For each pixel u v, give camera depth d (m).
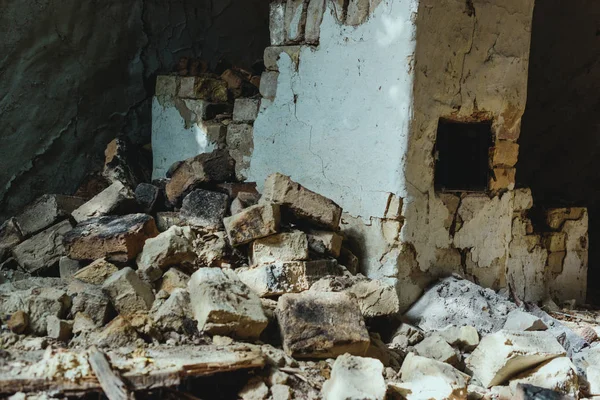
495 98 4.96
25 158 5.73
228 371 3.33
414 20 4.38
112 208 4.81
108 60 6.00
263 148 5.41
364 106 4.70
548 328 4.49
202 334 3.62
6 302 3.60
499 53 4.94
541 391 3.60
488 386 3.92
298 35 5.19
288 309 3.79
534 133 7.19
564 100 7.04
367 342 3.80
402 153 4.47
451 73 4.67
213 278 3.77
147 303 3.82
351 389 3.18
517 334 4.02
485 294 4.68
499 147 5.05
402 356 4.15
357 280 4.41
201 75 6.02
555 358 3.96
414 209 4.55
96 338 3.47
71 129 5.94
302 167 5.14
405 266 4.59
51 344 3.41
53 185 5.92
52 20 5.54
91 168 6.11
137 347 3.46
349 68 4.80
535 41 6.88
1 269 4.72
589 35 6.70
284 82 5.28
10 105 5.55
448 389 3.47
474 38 4.76
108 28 5.90
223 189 5.15
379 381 3.29
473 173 5.07
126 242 4.23
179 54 6.47
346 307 3.91
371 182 4.66
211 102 5.80
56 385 2.94
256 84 6.02
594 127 7.03
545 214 5.76
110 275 4.14
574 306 5.73
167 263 4.21
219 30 6.71
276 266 4.24
